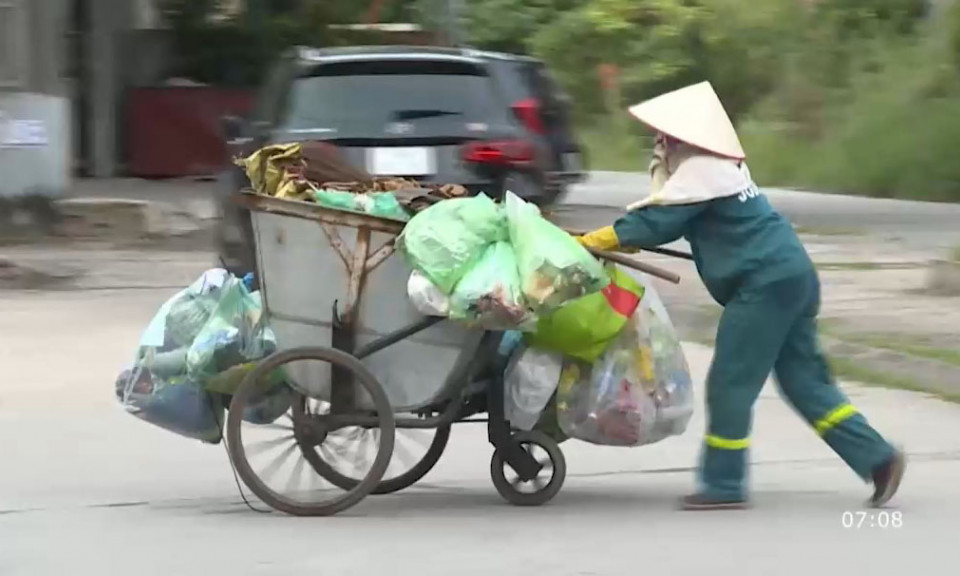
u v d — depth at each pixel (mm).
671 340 20969
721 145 20062
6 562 18438
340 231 20141
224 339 20656
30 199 56906
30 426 26734
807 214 72875
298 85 36406
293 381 20531
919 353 33312
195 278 46438
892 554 18875
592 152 115312
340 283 20250
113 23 78312
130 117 79562
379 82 36094
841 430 21094
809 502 21688
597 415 20531
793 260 20297
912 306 41312
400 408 20578
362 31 87125
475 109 36000
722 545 19234
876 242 58656
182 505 21438
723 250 20312
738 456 20984
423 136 35188
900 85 96000
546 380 20422
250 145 37750
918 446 25500
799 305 20422
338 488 21672
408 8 93312
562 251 19281
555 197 42219
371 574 17844
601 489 22734
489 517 20766
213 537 19578
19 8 59031
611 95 113688
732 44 108250
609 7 105000
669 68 109062
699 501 21156
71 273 47094
